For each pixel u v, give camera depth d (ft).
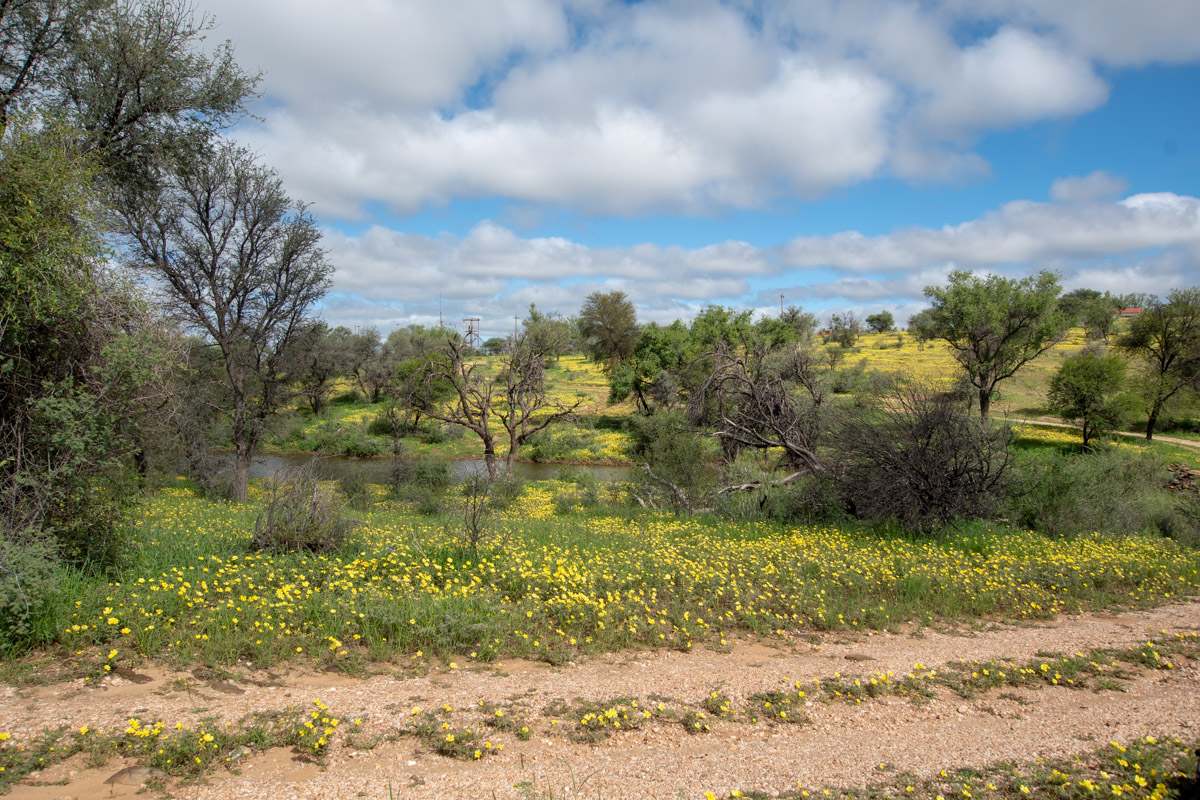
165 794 10.74
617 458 128.16
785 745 13.79
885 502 42.91
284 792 11.00
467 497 39.40
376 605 20.16
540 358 85.97
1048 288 112.78
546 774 12.07
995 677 17.89
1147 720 15.47
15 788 10.56
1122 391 113.80
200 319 65.05
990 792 11.84
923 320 174.09
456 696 15.55
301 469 29.86
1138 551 37.93
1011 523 44.62
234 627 18.33
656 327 154.61
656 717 14.92
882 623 23.27
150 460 28.17
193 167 47.19
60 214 20.94
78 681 14.97
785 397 59.26
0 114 28.84
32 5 33.47
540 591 23.86
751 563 30.68
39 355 20.86
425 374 118.01
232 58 46.09
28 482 18.93
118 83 39.40
